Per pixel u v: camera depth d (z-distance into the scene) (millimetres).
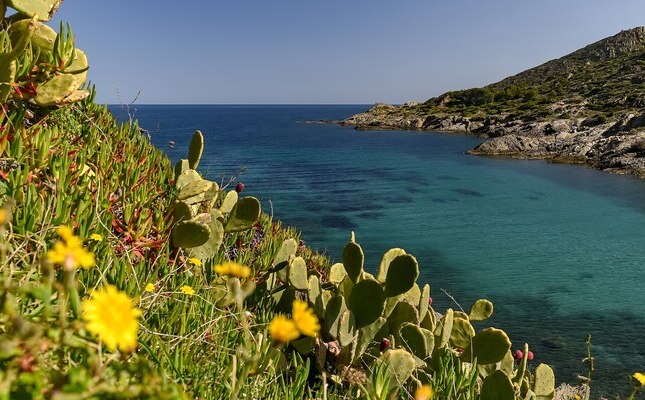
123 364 1209
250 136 86438
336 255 19312
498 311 14297
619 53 138750
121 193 3512
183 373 1926
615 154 44688
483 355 3396
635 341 12141
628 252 20531
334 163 49906
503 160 50469
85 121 4270
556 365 10914
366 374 3186
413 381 3037
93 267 2252
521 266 18547
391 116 105000
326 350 3170
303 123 132375
